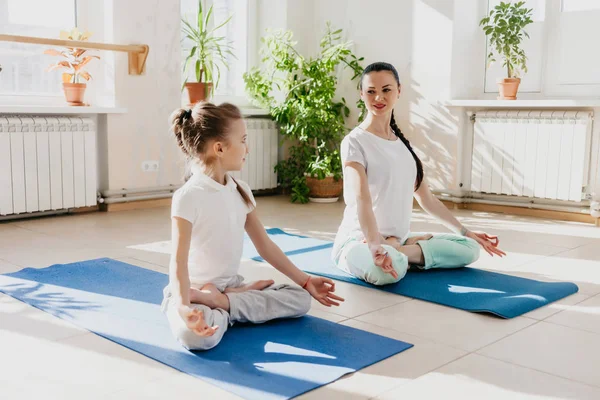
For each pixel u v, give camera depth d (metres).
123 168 4.25
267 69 5.05
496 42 4.25
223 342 1.80
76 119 3.91
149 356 1.69
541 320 2.06
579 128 4.00
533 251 3.13
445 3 4.45
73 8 4.12
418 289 2.36
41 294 2.24
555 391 1.52
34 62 3.96
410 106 4.73
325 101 4.81
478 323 2.02
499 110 4.43
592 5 4.13
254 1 5.15
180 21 4.44
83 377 1.56
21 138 3.68
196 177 1.83
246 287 1.98
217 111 1.80
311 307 2.17
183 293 1.68
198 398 1.45
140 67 4.22
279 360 1.67
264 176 5.06
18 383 1.52
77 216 3.97
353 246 2.48
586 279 2.60
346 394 1.48
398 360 1.70
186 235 1.74
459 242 2.66
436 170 4.65
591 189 4.08
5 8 3.82
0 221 3.75
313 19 5.21
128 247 3.09
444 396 1.48
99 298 2.21
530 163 4.23
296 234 3.53
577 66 4.21
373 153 2.51
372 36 4.88
